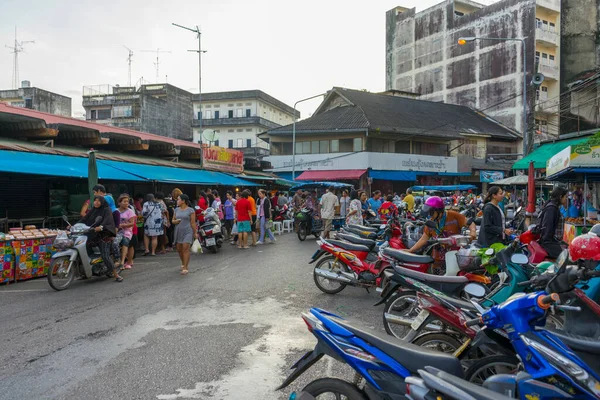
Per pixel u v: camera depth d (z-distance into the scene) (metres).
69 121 14.73
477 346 3.40
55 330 5.70
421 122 41.16
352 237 7.98
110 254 9.16
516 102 45.12
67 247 8.38
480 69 48.28
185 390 4.00
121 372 4.39
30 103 47.28
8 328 5.79
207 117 60.78
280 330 5.71
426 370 2.63
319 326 3.06
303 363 3.09
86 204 10.75
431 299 4.13
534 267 4.84
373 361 2.86
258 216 15.94
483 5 53.72
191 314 6.44
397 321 4.93
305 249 14.05
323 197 15.83
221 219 17.14
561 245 6.74
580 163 9.39
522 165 19.06
